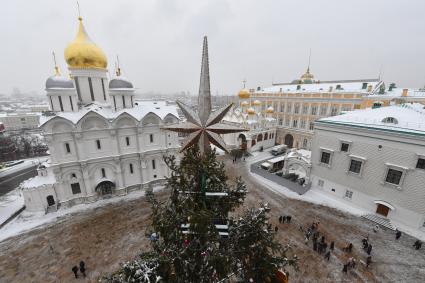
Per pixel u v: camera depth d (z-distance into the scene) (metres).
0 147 61.06
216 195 7.74
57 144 29.36
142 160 35.50
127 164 34.97
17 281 19.62
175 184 8.55
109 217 29.16
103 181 32.91
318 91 58.59
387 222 27.25
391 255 22.09
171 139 38.25
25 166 55.44
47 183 30.73
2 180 45.91
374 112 32.19
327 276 19.59
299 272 19.97
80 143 30.39
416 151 24.72
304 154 42.31
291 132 63.47
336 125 31.72
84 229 26.70
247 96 64.38
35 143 72.19
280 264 10.20
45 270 20.73
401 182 26.12
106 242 24.38
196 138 8.03
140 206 31.83
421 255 22.09
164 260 7.77
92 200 32.81
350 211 30.20
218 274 8.25
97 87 36.44
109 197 34.16
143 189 36.66
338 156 32.25
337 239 24.62
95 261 21.70
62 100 31.39
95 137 31.59
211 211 7.89
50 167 31.34
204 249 8.25
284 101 65.06
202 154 8.11
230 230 9.43
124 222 28.06
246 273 9.64
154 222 8.55
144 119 34.50
